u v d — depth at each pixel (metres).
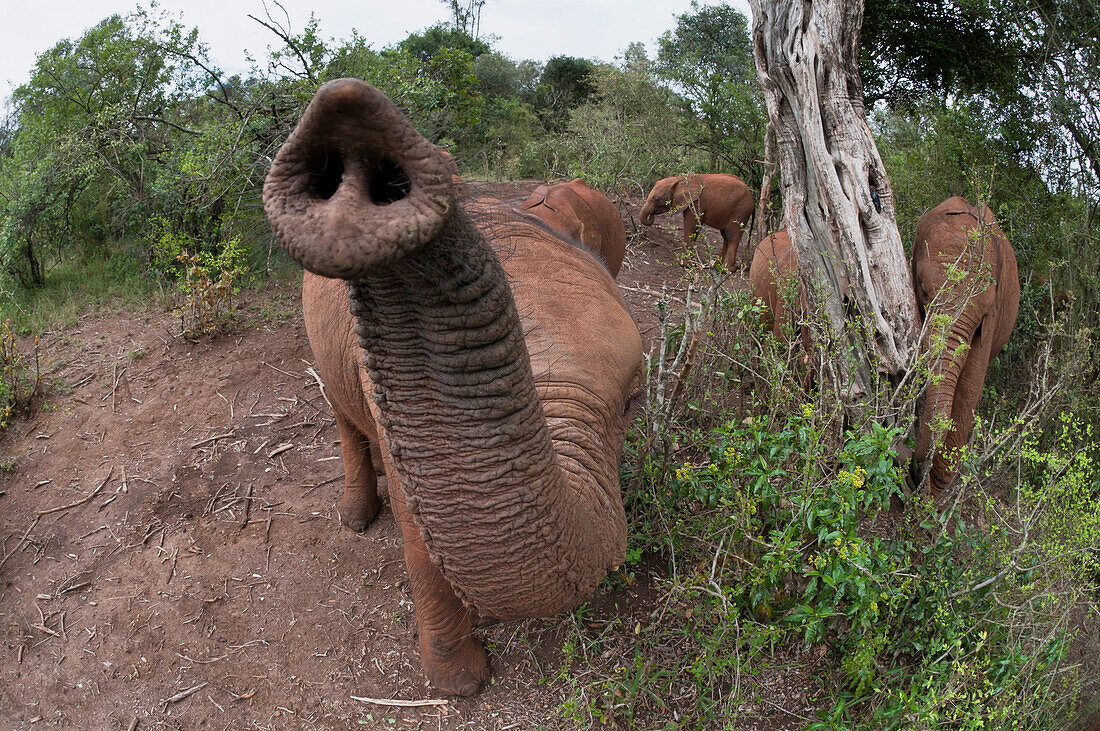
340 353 3.16
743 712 3.16
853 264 4.14
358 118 1.36
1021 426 4.24
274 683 3.58
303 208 1.41
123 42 8.58
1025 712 2.75
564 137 11.99
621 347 2.85
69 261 8.09
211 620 3.89
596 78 13.36
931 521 3.46
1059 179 6.14
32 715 3.48
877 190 4.18
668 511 3.69
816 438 3.21
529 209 4.68
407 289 1.67
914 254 4.62
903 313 4.16
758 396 4.37
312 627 3.84
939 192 6.43
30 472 4.93
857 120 4.15
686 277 4.52
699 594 3.39
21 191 7.61
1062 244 5.52
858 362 3.99
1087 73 5.89
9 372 5.49
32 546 4.39
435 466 1.91
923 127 7.51
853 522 3.07
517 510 1.95
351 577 4.12
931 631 3.18
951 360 4.07
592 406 2.59
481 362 1.78
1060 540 3.20
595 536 2.31
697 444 3.92
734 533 3.34
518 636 3.62
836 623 3.43
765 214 8.12
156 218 7.34
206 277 6.28
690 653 3.40
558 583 2.15
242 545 4.34
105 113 7.80
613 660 3.46
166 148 8.04
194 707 3.48
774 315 5.25
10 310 6.79
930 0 7.85
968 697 2.84
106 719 3.45
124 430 5.26
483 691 3.44
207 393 5.60
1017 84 6.93
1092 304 5.14
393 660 3.65
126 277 7.43
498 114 17.81
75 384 5.74
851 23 4.11
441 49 9.20
